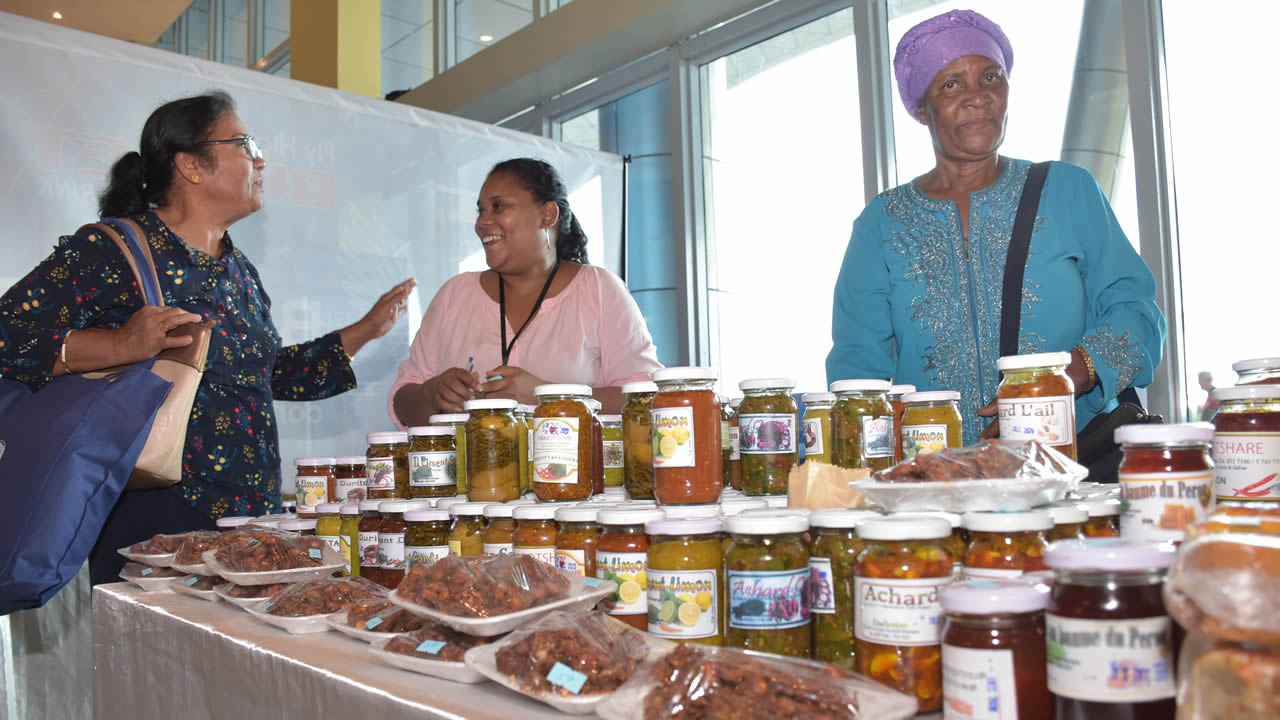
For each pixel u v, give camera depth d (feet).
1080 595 2.41
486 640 3.62
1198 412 9.15
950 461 3.62
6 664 8.00
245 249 11.37
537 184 8.38
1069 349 5.58
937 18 5.77
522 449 5.63
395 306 8.29
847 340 6.23
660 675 2.96
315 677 3.77
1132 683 2.33
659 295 14.56
